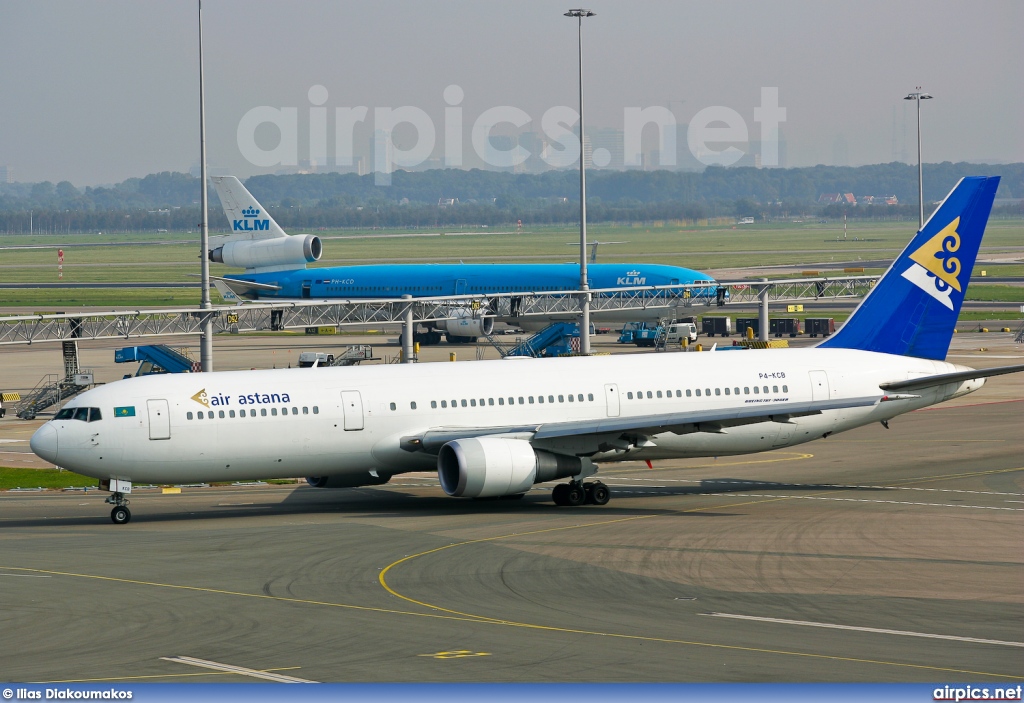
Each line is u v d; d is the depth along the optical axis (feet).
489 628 329.72
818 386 592.19
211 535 479.00
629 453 563.48
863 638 317.42
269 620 341.00
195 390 517.14
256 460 520.83
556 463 530.27
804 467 652.89
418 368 559.79
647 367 581.94
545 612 348.59
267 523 507.30
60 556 437.99
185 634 326.24
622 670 286.46
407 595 371.76
